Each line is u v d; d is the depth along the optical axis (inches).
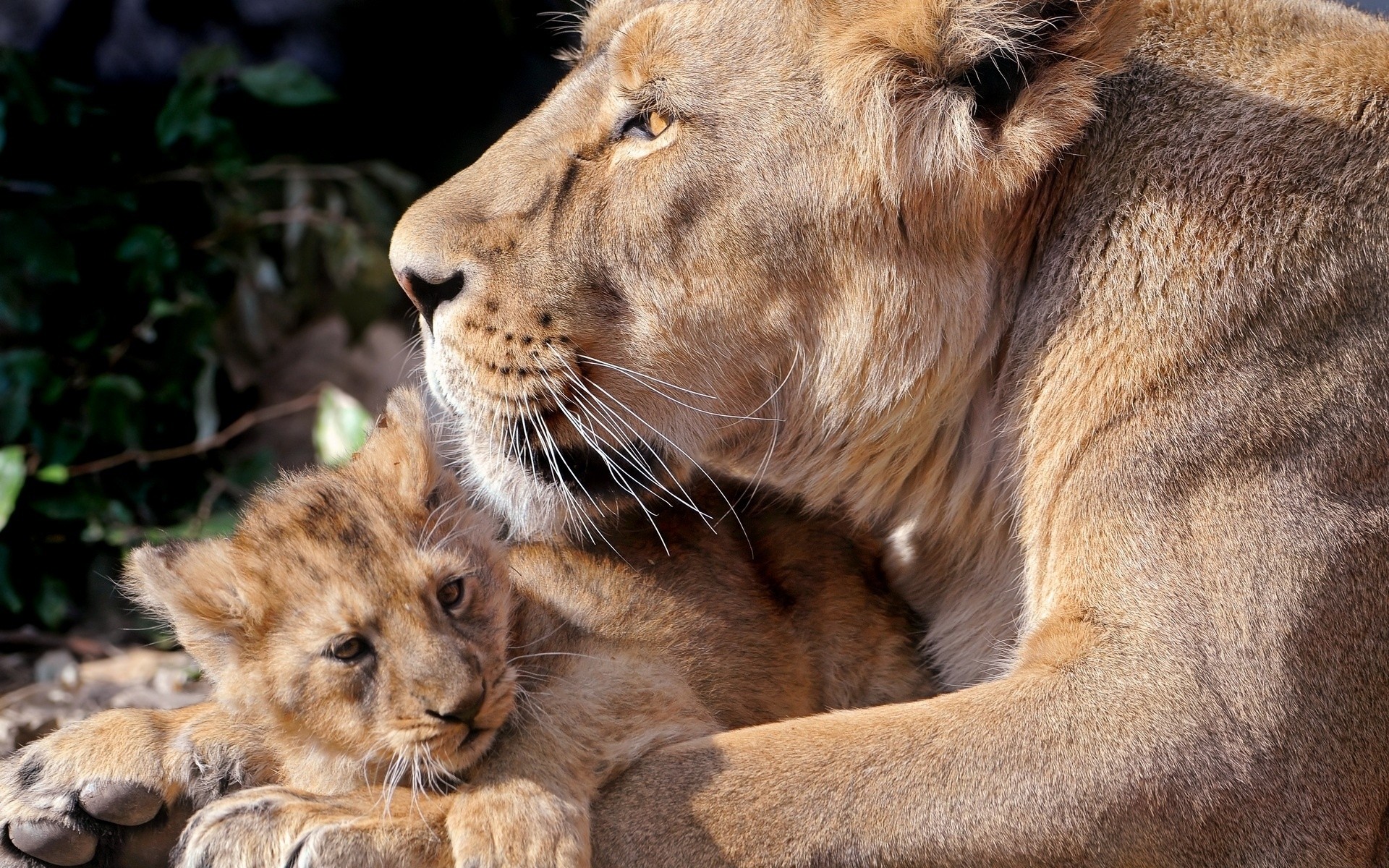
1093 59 212.1
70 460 394.0
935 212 219.1
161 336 418.6
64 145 427.5
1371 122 215.0
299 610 202.7
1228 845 196.5
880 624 247.3
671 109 222.1
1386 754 203.9
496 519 242.7
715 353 228.4
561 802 191.3
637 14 233.6
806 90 219.1
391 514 212.8
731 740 202.7
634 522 239.5
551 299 224.8
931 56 213.8
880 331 224.8
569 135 230.4
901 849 194.4
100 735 216.7
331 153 521.0
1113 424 209.3
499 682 202.2
